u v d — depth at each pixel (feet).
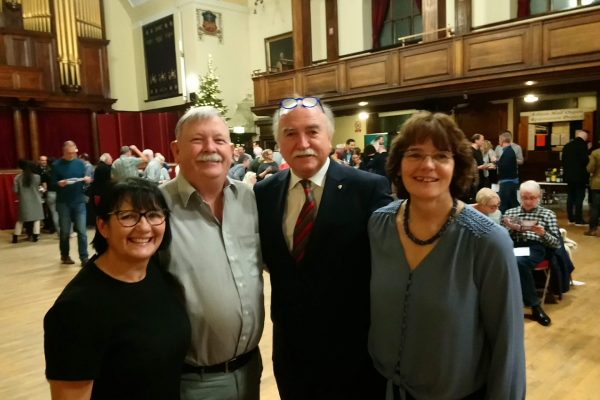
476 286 4.05
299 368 5.25
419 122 4.20
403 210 4.54
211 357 4.79
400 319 4.32
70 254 20.68
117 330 3.85
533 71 20.93
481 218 4.17
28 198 23.65
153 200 4.07
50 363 3.64
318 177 5.28
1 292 15.16
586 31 19.33
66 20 35.32
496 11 27.48
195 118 4.92
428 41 24.49
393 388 4.43
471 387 4.12
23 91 33.35
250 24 42.16
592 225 20.21
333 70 29.01
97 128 38.01
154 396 4.01
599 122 24.44
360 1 33.73
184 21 39.22
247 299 4.95
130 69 43.62
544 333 10.74
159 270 4.55
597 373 8.89
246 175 22.57
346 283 5.11
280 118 5.31
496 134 29.68
